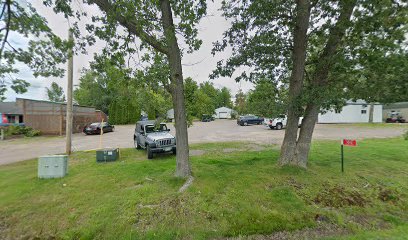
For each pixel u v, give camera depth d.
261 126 29.19
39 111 21.73
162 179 6.13
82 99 44.66
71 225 4.10
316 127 23.92
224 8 6.32
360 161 8.22
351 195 5.49
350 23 5.61
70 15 4.81
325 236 3.97
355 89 6.06
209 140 15.52
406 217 4.80
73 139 18.05
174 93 5.95
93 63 5.17
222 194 5.18
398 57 5.15
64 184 6.02
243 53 6.49
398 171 7.25
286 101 6.26
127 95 6.09
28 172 7.46
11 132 19.31
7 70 4.53
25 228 4.07
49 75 4.99
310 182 5.93
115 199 4.98
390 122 30.42
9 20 4.34
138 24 4.68
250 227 4.05
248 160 8.33
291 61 6.92
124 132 24.31
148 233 3.83
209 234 3.87
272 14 5.88
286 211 4.59
